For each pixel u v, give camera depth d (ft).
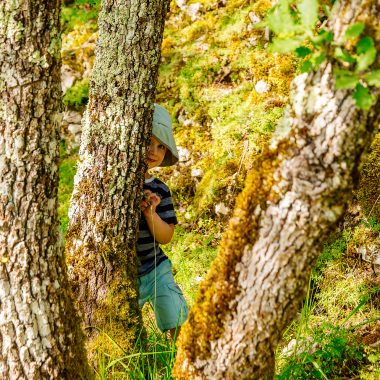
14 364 6.12
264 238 5.51
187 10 16.72
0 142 5.75
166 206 10.02
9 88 5.68
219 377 6.10
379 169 11.71
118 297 8.72
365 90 4.27
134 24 8.48
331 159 5.04
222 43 15.55
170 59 15.99
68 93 16.90
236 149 13.91
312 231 5.32
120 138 8.63
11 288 5.98
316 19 4.28
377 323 10.11
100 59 8.66
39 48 5.72
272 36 14.83
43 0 5.66
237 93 14.60
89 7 18.45
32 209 5.95
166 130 9.70
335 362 9.04
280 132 5.41
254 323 5.77
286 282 5.57
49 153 6.03
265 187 5.45
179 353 6.47
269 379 6.43
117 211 8.75
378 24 4.63
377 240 11.36
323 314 10.96
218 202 13.76
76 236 8.86
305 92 5.10
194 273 13.21
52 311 6.22
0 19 5.56
